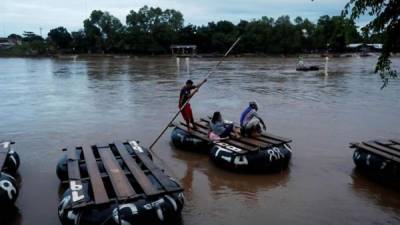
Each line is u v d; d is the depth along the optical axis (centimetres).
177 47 8600
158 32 8875
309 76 3025
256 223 546
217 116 905
